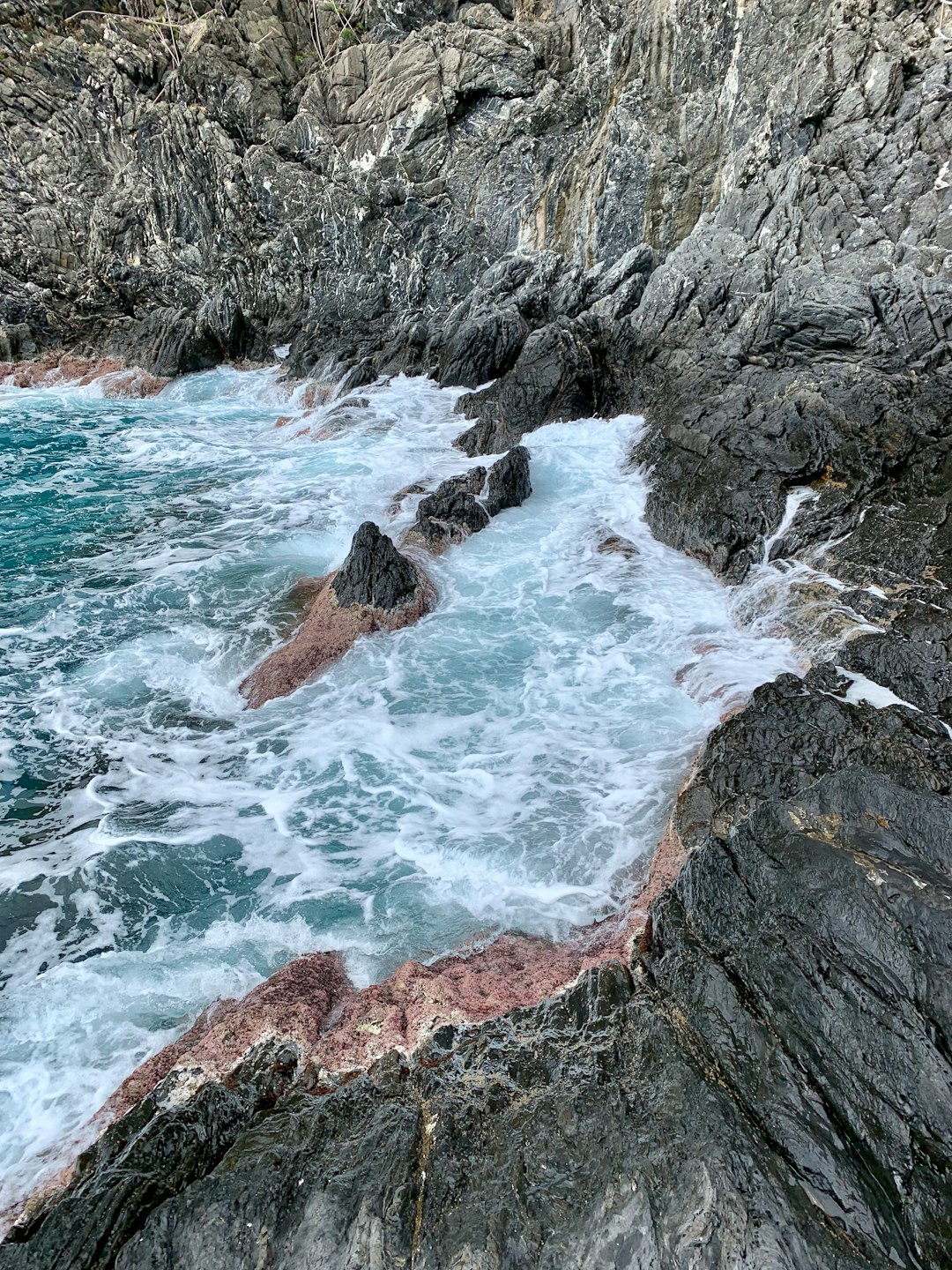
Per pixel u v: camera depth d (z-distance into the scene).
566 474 16.97
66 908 7.59
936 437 13.01
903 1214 3.84
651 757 9.22
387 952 6.96
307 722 10.23
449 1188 4.30
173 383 27.45
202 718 10.45
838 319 15.84
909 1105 4.25
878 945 4.96
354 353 25.97
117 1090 5.70
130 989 6.73
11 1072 5.96
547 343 19.64
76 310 29.72
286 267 29.83
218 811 8.78
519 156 26.48
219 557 14.60
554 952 6.70
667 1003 5.30
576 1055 5.09
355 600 12.14
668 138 23.00
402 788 9.04
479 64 26.59
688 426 15.76
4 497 17.69
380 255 28.28
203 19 31.39
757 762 8.02
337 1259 4.00
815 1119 4.29
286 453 20.34
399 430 20.83
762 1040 4.76
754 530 13.04
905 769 7.44
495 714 10.24
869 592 10.92
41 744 9.88
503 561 13.93
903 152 16.80
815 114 18.12
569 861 7.81
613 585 13.02
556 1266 3.82
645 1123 4.40
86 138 29.92
